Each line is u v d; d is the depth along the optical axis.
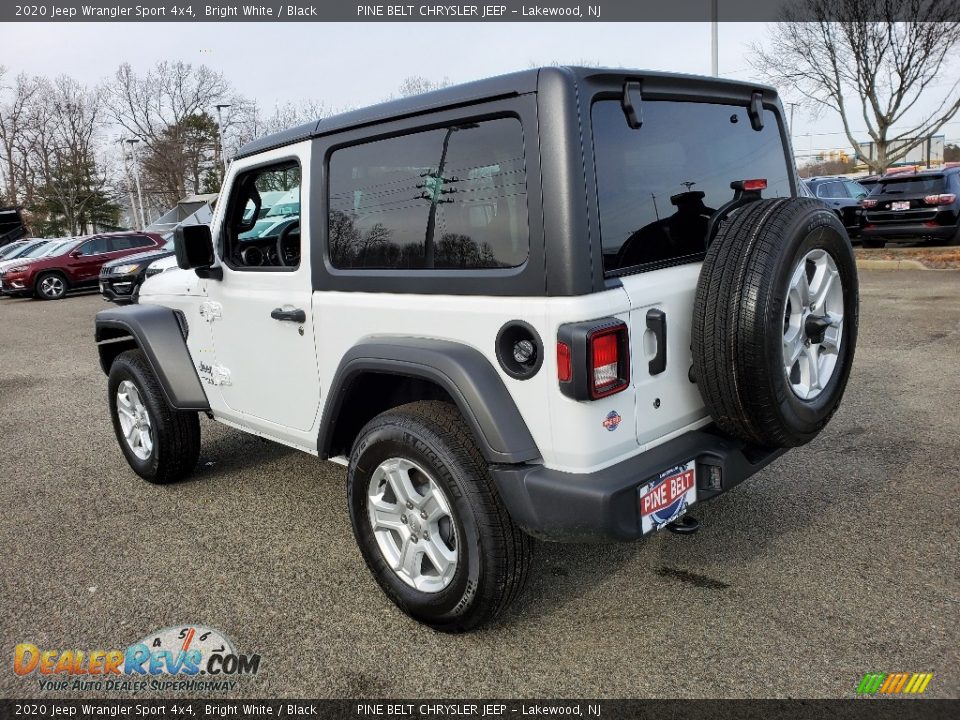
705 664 2.62
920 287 10.51
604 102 2.50
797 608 2.91
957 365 6.29
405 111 2.75
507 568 2.61
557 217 2.34
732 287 2.48
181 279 4.16
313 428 3.44
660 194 2.71
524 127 2.40
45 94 54.41
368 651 2.81
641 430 2.59
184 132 51.94
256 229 3.61
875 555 3.28
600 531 2.39
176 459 4.44
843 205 15.79
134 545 3.79
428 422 2.70
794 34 24.66
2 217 27.50
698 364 2.60
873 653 2.62
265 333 3.55
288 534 3.84
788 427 2.65
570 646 2.76
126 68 53.12
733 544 3.45
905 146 25.27
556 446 2.46
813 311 2.83
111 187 58.16
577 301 2.34
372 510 2.97
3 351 10.63
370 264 2.99
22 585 3.42
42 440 5.81
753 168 3.22
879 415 5.14
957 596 2.93
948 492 3.86
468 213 2.61
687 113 2.86
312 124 3.19
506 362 2.52
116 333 4.79
